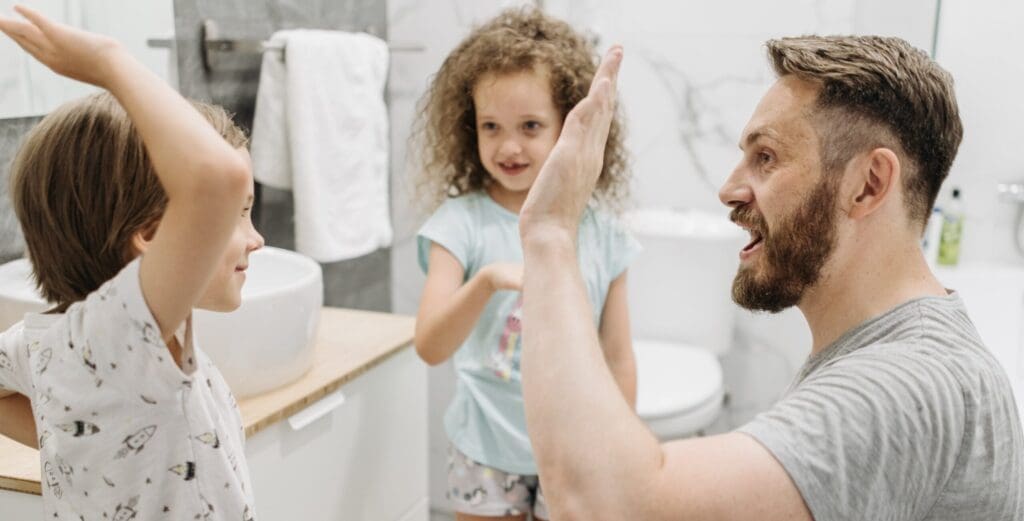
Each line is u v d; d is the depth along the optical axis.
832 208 0.78
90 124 0.83
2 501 1.10
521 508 1.51
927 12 2.08
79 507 0.85
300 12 1.96
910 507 0.69
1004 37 2.13
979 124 2.19
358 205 1.89
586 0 2.37
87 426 0.81
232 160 0.71
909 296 0.79
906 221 0.79
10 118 1.31
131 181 0.83
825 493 0.66
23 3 1.29
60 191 0.83
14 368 0.92
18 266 1.29
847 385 0.70
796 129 0.79
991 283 2.12
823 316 0.83
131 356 0.78
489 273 1.33
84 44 0.73
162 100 0.72
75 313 0.81
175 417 0.82
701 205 2.42
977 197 2.23
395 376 1.59
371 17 2.28
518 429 1.48
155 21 1.52
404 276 2.50
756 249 0.84
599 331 1.57
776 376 2.46
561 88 1.45
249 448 1.22
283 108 1.75
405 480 1.67
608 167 1.59
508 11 1.61
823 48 0.80
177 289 0.75
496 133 1.46
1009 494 0.72
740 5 2.28
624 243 1.55
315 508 1.39
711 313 2.31
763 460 0.67
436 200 1.67
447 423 1.58
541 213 0.79
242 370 1.27
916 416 0.68
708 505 0.66
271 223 1.91
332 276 2.19
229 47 1.66
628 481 0.66
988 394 0.72
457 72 1.53
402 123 2.41
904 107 0.76
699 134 2.38
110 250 0.84
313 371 1.42
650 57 2.37
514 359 1.47
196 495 0.85
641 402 2.00
